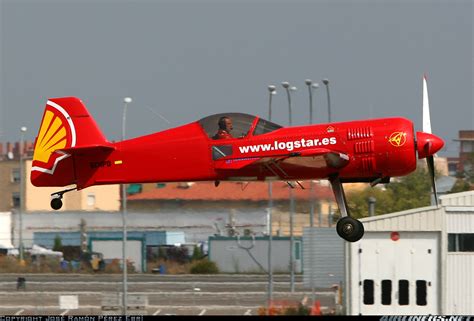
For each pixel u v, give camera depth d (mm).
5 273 126250
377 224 84938
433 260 84438
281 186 137250
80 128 62062
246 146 58000
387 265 84625
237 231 132500
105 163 60469
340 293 85188
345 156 56719
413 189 141000
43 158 61844
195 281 113625
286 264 125688
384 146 57094
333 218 124375
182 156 58969
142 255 145125
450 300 83750
